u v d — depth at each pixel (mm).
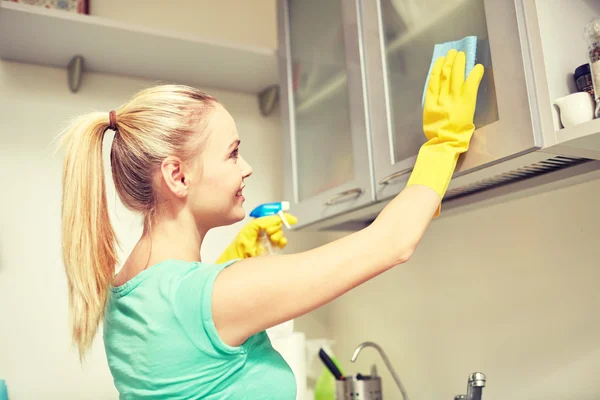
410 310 1696
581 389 1212
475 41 1040
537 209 1343
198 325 814
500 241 1432
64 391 1650
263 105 2113
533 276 1339
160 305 834
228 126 995
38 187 1732
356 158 1375
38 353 1644
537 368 1312
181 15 2031
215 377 826
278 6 1825
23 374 1615
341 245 851
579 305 1231
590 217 1220
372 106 1339
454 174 1086
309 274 815
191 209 955
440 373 1567
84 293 885
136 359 847
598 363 1183
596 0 1056
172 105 948
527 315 1345
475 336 1476
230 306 809
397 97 1271
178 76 1948
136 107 959
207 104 985
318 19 1612
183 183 941
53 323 1677
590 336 1202
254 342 886
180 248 939
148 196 953
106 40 1658
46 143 1768
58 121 1793
